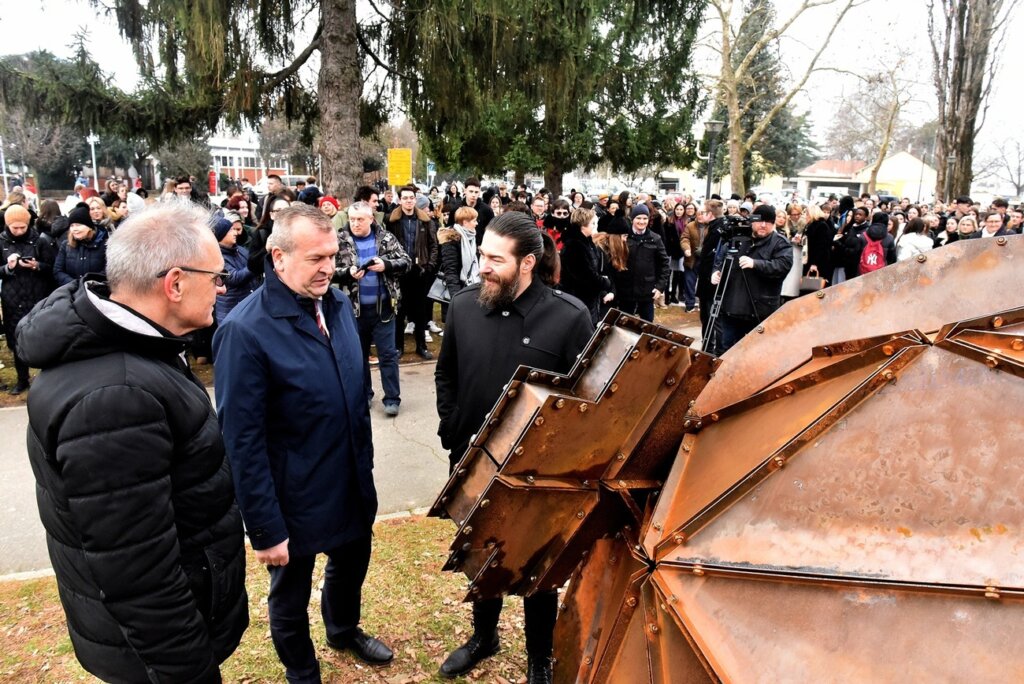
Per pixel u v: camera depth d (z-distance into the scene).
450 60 8.41
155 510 1.61
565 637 1.75
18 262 6.25
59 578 1.71
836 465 1.36
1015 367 1.28
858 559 1.25
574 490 1.62
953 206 14.88
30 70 9.09
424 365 7.58
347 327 2.60
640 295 8.08
